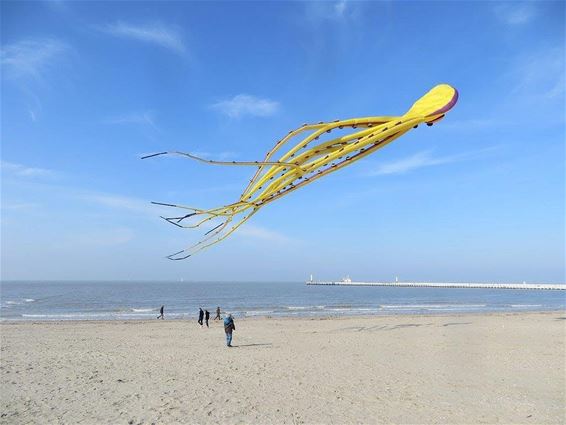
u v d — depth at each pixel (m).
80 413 8.71
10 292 101.75
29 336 21.30
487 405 9.12
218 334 22.16
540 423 8.05
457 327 24.62
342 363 13.80
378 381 11.29
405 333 21.84
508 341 18.53
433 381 11.25
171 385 11.00
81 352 16.27
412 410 8.82
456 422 8.11
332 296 90.56
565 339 19.16
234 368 13.13
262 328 25.09
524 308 52.34
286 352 16.11
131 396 9.95
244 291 118.31
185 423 8.10
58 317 38.69
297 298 80.62
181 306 56.53
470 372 12.30
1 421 8.23
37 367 13.35
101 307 54.25
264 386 10.85
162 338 20.64
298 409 8.94
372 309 49.84
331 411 8.80
